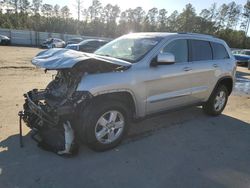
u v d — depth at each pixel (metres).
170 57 4.36
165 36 4.85
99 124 3.95
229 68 6.12
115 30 78.62
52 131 4.13
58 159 3.83
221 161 4.09
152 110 4.66
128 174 3.57
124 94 4.16
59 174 3.47
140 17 81.56
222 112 6.74
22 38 42.12
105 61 3.72
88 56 3.76
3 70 11.49
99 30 77.19
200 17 72.25
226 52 6.23
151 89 4.48
